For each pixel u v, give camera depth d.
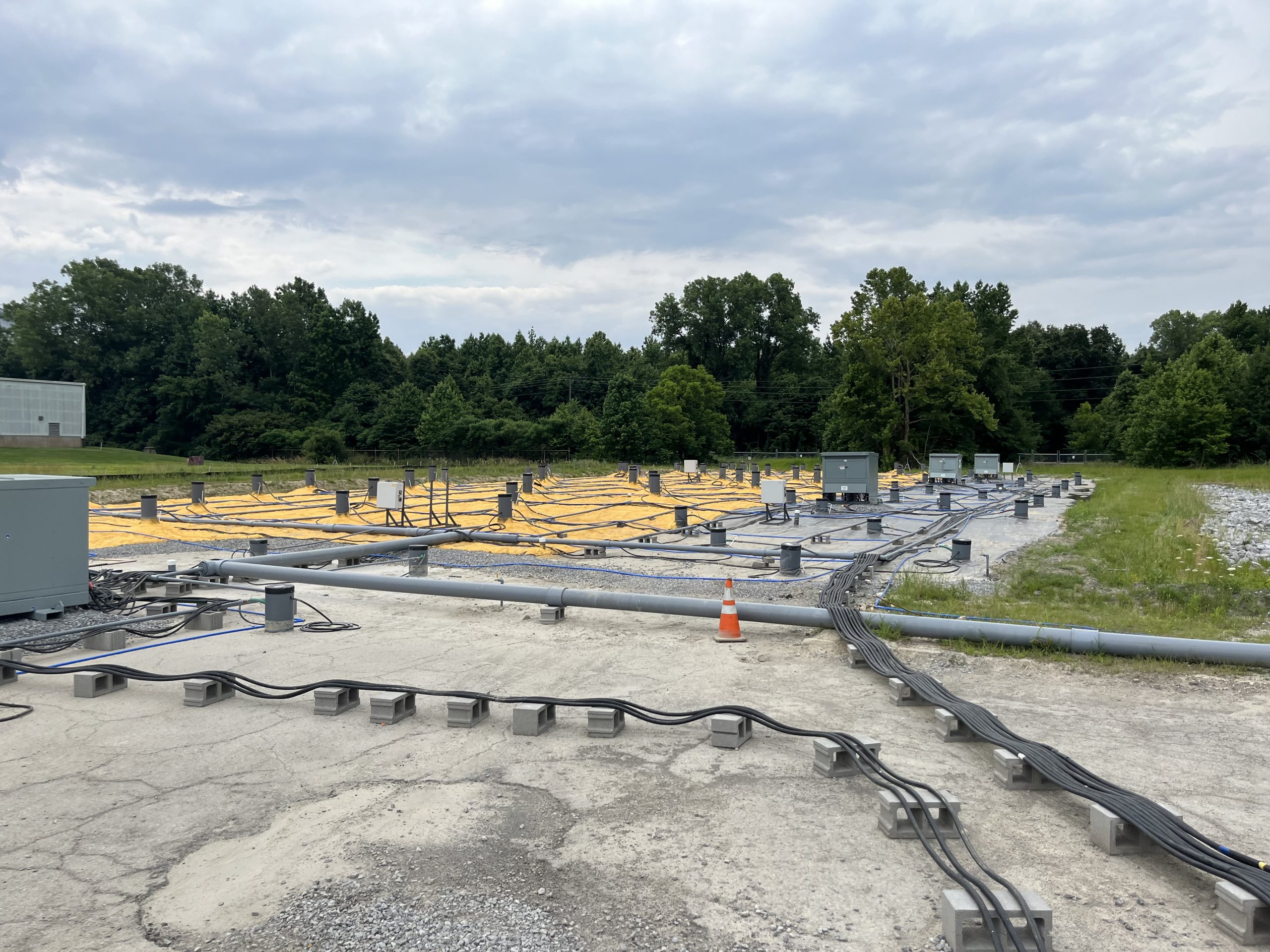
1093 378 102.50
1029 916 3.55
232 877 4.19
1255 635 9.48
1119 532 21.56
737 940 3.63
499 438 72.62
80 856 4.43
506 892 4.04
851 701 7.32
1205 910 3.91
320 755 5.96
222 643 9.43
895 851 4.48
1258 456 64.06
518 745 6.18
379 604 11.91
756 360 111.50
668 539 20.83
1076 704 7.22
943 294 86.19
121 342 101.44
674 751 6.06
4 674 7.77
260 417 81.38
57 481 10.58
